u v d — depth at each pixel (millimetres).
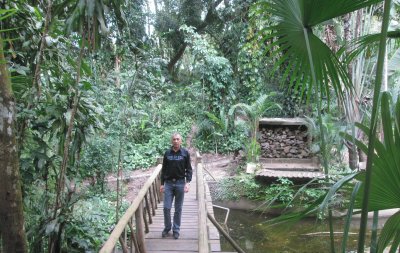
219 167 9672
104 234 4434
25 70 2879
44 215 3227
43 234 3010
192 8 14648
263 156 9234
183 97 12648
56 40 3176
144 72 5391
